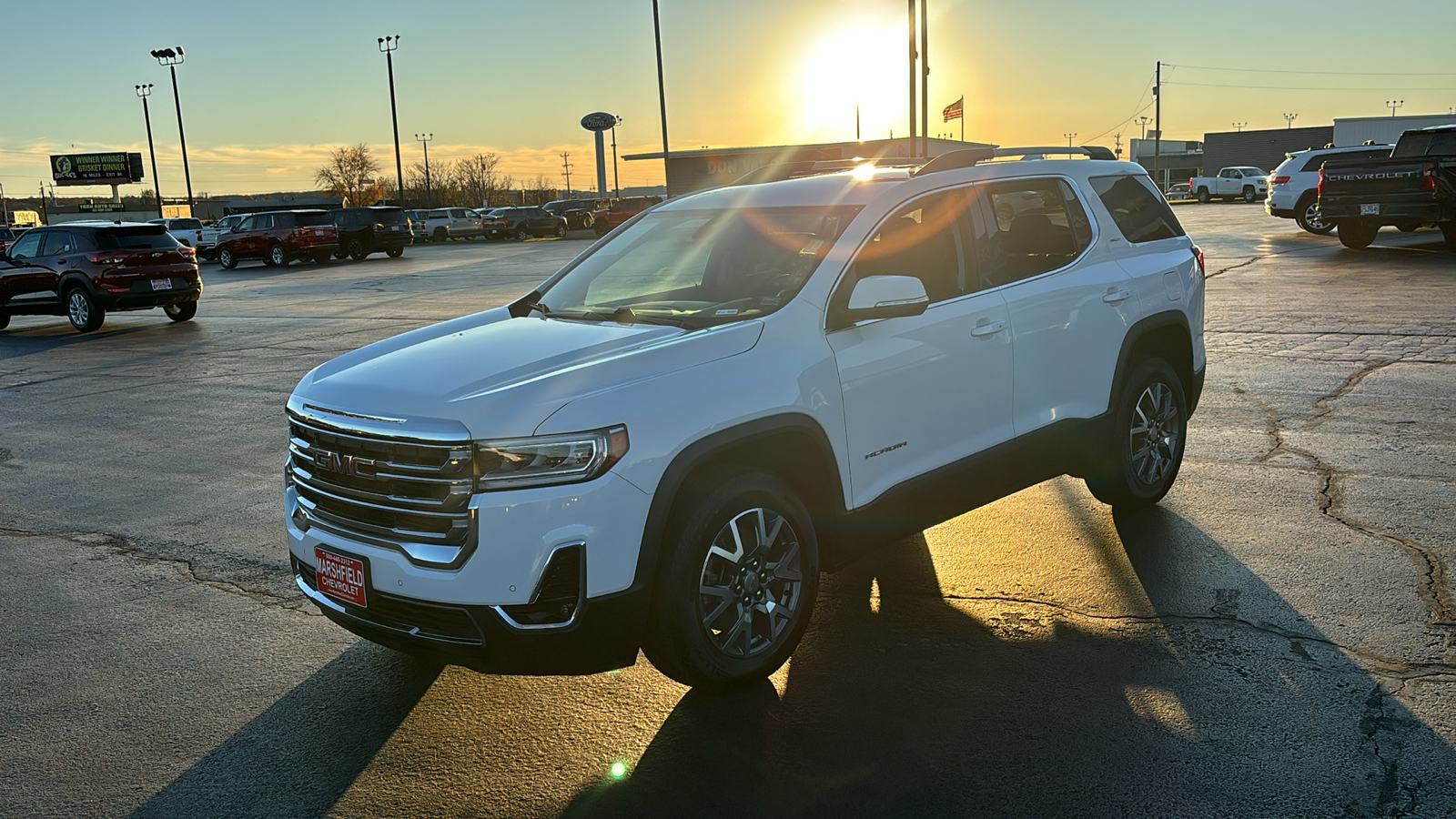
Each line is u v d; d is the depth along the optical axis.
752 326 3.64
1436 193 16.75
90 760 3.37
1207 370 8.81
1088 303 4.77
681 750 3.28
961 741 3.26
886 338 3.93
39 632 4.42
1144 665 3.70
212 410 9.26
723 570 3.49
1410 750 3.11
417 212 51.66
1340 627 3.93
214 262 38.50
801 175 5.49
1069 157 5.16
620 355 3.44
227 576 5.04
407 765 3.27
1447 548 4.64
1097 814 2.85
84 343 14.99
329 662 4.05
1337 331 10.36
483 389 3.25
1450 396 7.49
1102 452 4.95
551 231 48.44
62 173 72.81
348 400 3.39
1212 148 86.12
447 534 3.13
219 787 3.18
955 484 4.22
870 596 4.43
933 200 4.35
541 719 3.52
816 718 3.44
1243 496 5.50
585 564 3.10
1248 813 2.84
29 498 6.57
